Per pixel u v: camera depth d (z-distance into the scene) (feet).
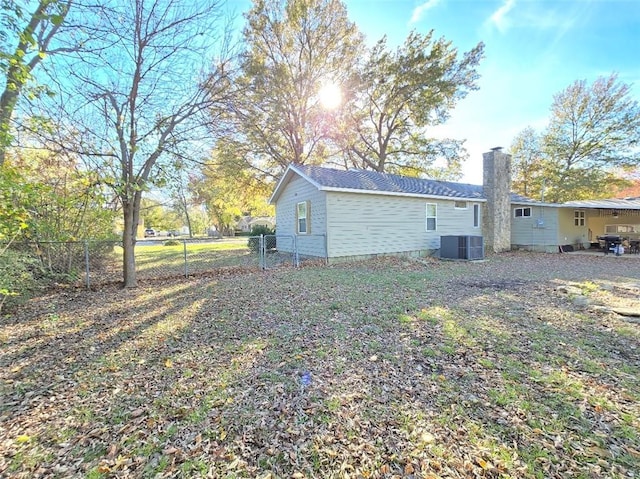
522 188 86.17
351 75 56.44
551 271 28.53
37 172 22.39
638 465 5.99
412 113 60.03
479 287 21.38
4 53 11.80
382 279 24.38
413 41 55.52
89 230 26.89
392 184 40.45
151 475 6.06
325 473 6.01
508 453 6.35
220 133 26.00
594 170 72.64
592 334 12.57
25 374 10.24
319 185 32.60
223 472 6.09
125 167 22.02
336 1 53.11
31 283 19.77
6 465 6.39
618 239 42.42
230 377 9.69
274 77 51.42
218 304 17.88
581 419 7.39
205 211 132.36
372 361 10.52
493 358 10.57
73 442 7.04
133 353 11.67
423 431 7.05
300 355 11.05
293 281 23.95
